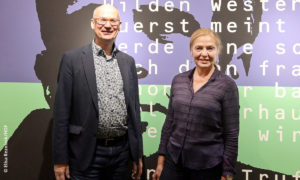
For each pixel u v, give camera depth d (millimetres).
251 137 2146
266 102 2133
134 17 2129
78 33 2127
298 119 2131
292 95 2123
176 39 2131
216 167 1605
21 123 2152
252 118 2141
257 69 2121
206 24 2121
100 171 1736
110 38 1681
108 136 1680
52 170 2170
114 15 1679
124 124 1720
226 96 1555
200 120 1562
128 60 1789
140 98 2156
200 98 1567
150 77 2148
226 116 1559
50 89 2143
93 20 1722
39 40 2127
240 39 2119
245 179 2154
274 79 2121
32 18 2123
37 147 2162
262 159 2148
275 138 2139
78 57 1659
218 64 2127
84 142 1632
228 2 2117
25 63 2131
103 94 1636
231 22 2119
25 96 2143
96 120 1626
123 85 1694
